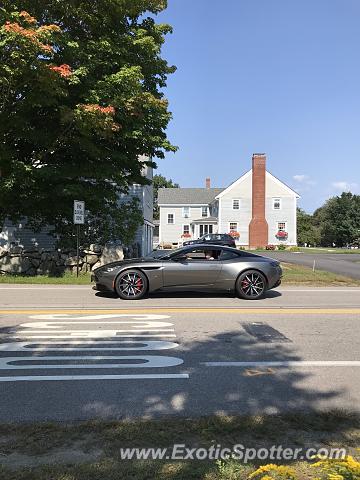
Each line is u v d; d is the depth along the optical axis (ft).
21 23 47.06
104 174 56.95
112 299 39.96
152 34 60.70
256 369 19.30
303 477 10.51
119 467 10.91
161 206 209.46
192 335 25.44
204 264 39.91
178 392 16.52
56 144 57.21
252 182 183.21
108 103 52.85
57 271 61.05
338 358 20.94
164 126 59.57
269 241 182.29
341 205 276.00
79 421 13.84
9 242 78.79
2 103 53.21
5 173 56.29
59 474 10.53
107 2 54.03
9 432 12.96
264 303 38.11
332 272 69.21
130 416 14.32
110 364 19.89
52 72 47.26
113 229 65.77
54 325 28.09
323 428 13.34
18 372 18.74
